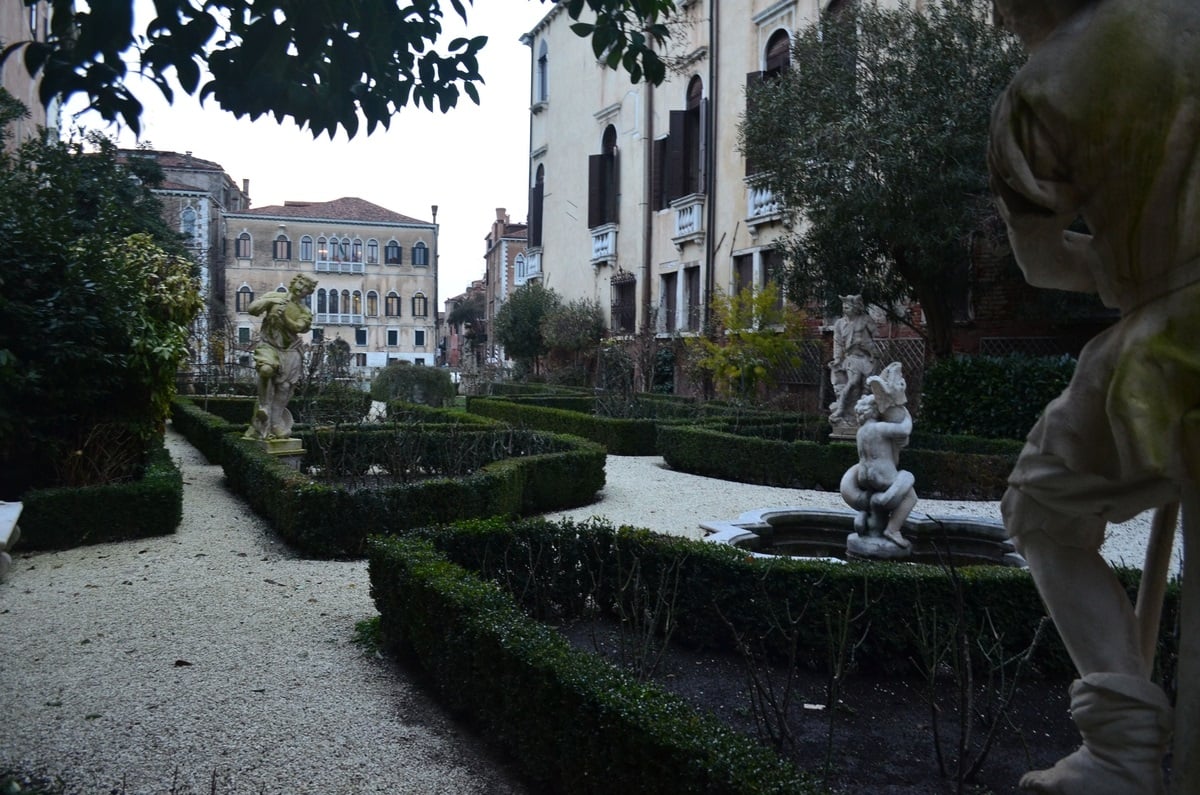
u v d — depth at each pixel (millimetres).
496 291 55719
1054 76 1596
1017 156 1671
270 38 2881
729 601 4723
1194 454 1513
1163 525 1832
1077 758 1700
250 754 3658
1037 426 1796
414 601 4562
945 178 11578
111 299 9148
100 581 6410
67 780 3385
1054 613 1797
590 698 3020
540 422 18312
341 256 62781
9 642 5051
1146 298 1598
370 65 3484
